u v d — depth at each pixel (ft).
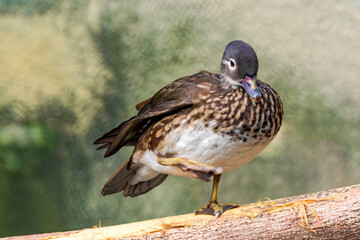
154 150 19.53
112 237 17.04
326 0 34.35
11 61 35.19
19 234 34.47
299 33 34.24
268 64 34.35
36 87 35.37
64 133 35.55
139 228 17.11
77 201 35.19
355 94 34.14
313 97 34.35
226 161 19.01
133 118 20.36
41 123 35.45
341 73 34.19
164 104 19.20
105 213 35.12
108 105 35.22
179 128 18.85
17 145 35.14
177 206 34.76
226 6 34.68
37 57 35.32
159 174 22.22
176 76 34.65
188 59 34.60
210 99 18.67
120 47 35.12
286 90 34.40
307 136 34.58
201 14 34.83
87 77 35.42
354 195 16.55
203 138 18.63
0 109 35.19
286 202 16.99
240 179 34.76
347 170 34.12
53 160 35.50
